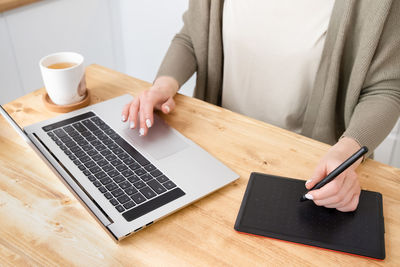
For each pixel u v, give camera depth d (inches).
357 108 37.0
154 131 35.1
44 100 39.4
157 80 43.4
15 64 76.7
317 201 27.0
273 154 33.3
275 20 45.1
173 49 49.2
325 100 42.0
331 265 24.1
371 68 37.2
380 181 30.6
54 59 40.2
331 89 41.2
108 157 31.7
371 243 25.2
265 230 26.1
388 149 74.9
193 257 24.6
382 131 34.0
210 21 47.3
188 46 50.0
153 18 91.0
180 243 25.5
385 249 25.1
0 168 31.3
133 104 37.0
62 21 82.4
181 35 50.9
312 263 24.3
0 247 25.1
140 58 100.1
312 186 28.3
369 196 28.8
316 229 26.2
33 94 41.8
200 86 52.3
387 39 36.0
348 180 28.2
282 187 29.6
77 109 39.3
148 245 25.3
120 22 96.5
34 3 75.0
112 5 93.4
